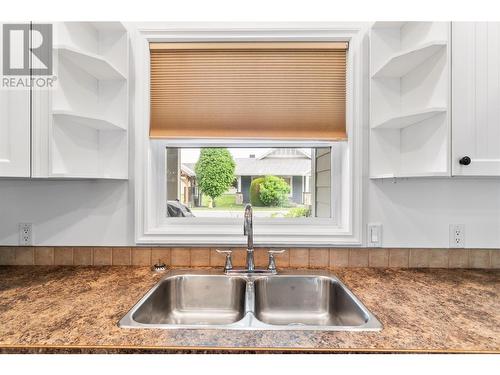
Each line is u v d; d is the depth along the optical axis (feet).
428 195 4.42
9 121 3.30
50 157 3.45
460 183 4.40
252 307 3.34
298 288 3.98
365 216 4.44
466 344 2.27
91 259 4.44
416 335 2.39
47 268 4.30
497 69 3.37
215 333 2.41
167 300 3.85
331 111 4.58
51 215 4.44
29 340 2.28
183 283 3.99
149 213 4.51
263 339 2.33
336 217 4.78
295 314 3.92
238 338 2.34
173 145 4.86
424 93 3.80
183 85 4.59
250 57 4.55
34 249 4.45
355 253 4.42
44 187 4.44
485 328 2.52
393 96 4.31
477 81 3.36
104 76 4.23
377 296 3.27
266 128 4.60
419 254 4.40
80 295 3.25
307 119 4.59
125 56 4.27
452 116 3.36
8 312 2.79
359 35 4.37
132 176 4.46
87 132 4.11
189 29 4.39
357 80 4.38
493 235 4.39
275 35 4.40
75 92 3.90
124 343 2.26
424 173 3.52
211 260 4.42
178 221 4.83
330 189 4.86
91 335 2.36
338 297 3.67
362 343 2.28
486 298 3.22
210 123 4.61
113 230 4.46
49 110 3.44
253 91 4.57
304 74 4.56
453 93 3.36
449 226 4.40
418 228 4.42
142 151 4.44
